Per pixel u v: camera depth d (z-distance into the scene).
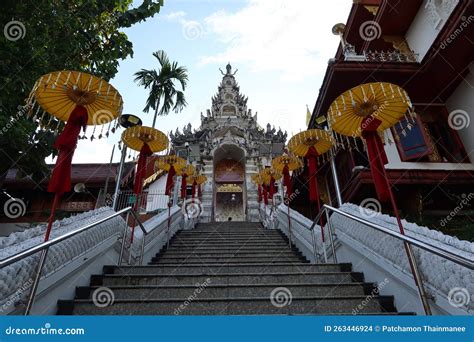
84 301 3.67
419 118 9.65
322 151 7.39
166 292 4.07
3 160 6.96
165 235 9.12
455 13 7.89
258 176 16.08
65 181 3.96
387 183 4.41
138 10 8.09
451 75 9.40
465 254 2.83
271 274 4.66
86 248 4.49
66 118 4.62
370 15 12.59
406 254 3.58
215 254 7.75
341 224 5.92
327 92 10.52
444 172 8.83
